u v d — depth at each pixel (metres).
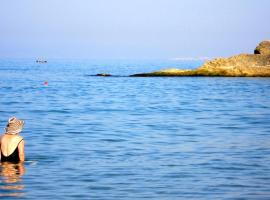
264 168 46.12
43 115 95.06
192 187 38.53
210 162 49.03
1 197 34.91
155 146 59.38
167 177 42.09
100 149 56.91
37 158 50.31
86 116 94.19
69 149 56.66
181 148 57.88
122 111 105.12
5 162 46.28
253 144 61.06
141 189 37.84
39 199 34.56
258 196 35.88
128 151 55.62
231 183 39.94
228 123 83.88
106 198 35.12
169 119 90.12
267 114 98.69
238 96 150.50
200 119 90.19
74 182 39.84
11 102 125.62
